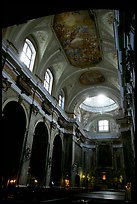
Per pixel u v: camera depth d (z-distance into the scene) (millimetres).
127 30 5422
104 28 13930
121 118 18562
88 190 17406
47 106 16125
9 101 11172
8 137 12859
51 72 18312
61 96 21016
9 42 11242
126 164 16562
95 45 15969
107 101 30188
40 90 14844
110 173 25719
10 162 11992
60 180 17812
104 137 28719
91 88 21547
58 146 19328
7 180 11273
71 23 13922
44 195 8250
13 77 11773
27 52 14258
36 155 15922
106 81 20531
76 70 19297
